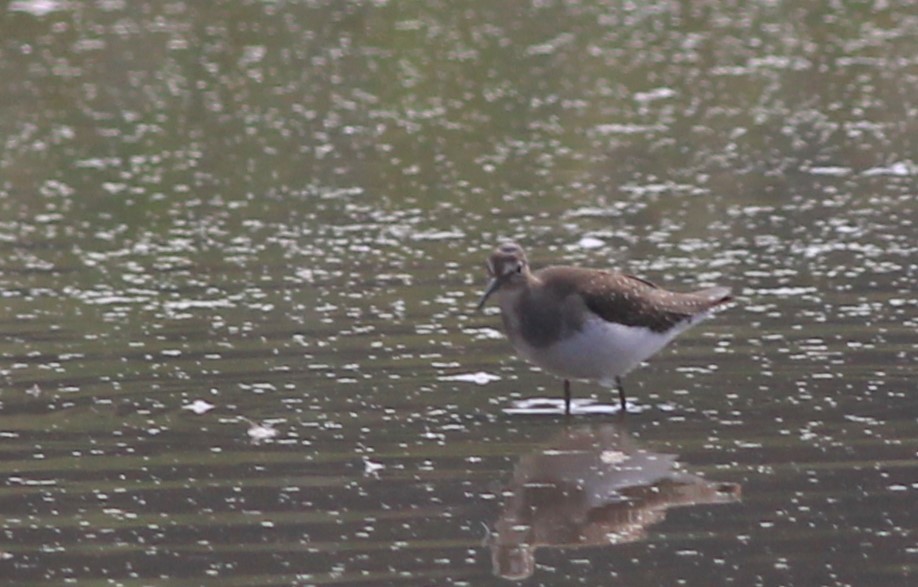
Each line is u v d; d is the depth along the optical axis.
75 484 10.90
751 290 15.47
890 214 18.42
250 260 17.09
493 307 15.16
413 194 20.00
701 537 9.92
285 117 24.11
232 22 29.94
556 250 17.19
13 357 13.77
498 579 9.35
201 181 20.78
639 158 21.56
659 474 11.01
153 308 15.30
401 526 10.16
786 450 11.38
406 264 16.80
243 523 10.20
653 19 30.61
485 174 20.91
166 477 11.01
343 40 28.67
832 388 12.66
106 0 31.61
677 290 15.46
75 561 9.64
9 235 18.42
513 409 12.47
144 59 27.39
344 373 13.26
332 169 21.33
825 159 21.27
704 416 12.16
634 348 12.52
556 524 10.16
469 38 28.88
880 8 31.55
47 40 28.67
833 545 9.73
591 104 24.64
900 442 11.45
